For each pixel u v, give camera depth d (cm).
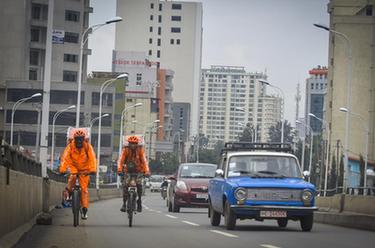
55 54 16338
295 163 2712
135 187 2677
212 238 2172
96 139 16550
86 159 2523
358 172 14638
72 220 3025
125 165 2681
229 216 2533
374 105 14862
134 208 2667
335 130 15288
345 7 16138
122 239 2111
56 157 15725
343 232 2605
